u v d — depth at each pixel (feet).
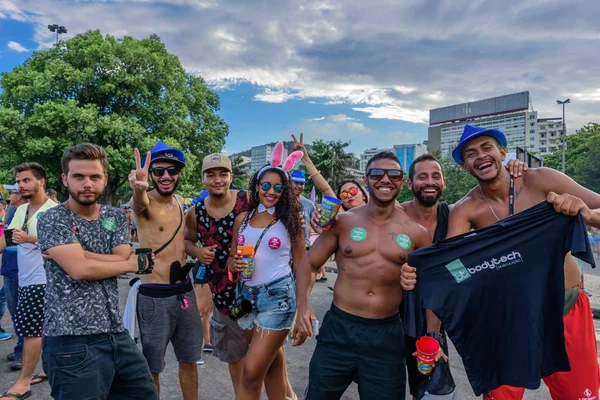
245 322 9.58
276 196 9.51
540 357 7.23
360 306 8.05
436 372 7.41
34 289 11.66
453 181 127.44
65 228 7.41
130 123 70.23
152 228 10.58
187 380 10.64
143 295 10.26
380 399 7.79
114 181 77.10
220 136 96.48
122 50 74.54
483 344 7.54
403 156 412.77
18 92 70.85
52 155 69.72
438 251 7.58
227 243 10.62
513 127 410.52
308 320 8.18
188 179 80.48
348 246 8.33
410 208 10.53
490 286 7.43
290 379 13.35
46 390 12.01
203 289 15.69
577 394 8.50
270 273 9.30
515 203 8.59
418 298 7.75
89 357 7.24
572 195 7.49
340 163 127.65
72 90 73.82
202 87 94.02
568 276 8.56
